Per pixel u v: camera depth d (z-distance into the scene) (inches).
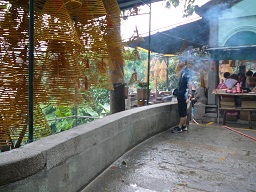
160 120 253.4
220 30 344.5
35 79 128.5
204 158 177.0
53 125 325.4
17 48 123.8
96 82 162.1
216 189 129.6
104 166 150.9
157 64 513.0
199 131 264.8
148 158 174.1
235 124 328.2
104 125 149.3
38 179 90.4
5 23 122.0
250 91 333.7
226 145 212.2
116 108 246.2
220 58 341.4
